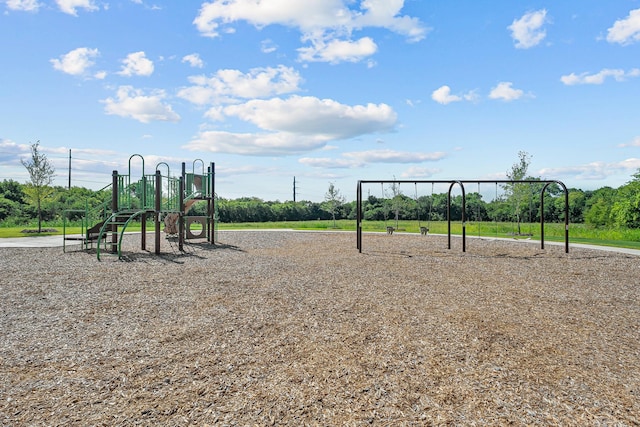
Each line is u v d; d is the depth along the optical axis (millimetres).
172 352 3395
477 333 3908
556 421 2324
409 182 10703
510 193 19125
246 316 4480
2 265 8172
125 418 2340
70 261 8797
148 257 9477
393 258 9227
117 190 10992
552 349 3498
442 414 2391
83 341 3682
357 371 2996
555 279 6789
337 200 32906
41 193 19656
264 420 2318
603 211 26625
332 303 5062
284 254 9992
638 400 2590
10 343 3639
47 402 2535
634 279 6832
